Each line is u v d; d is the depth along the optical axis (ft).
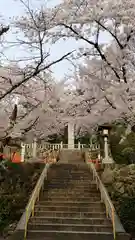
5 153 47.57
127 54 26.05
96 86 26.61
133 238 28.68
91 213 33.42
